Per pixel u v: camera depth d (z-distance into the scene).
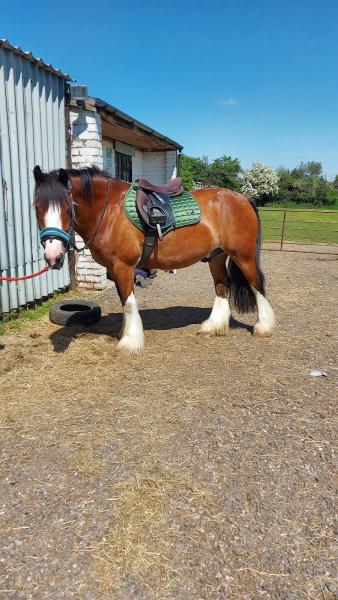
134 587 1.59
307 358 3.77
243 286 4.20
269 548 1.76
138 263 3.74
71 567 1.67
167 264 3.80
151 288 6.77
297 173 57.22
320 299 6.16
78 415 2.78
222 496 2.05
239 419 2.74
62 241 3.07
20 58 4.81
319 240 14.99
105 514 1.93
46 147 5.53
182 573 1.64
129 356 3.74
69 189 3.15
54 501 2.01
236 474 2.21
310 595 1.57
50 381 3.27
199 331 4.34
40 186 3.07
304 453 2.39
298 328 4.65
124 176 11.30
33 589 1.58
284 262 10.09
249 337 4.30
